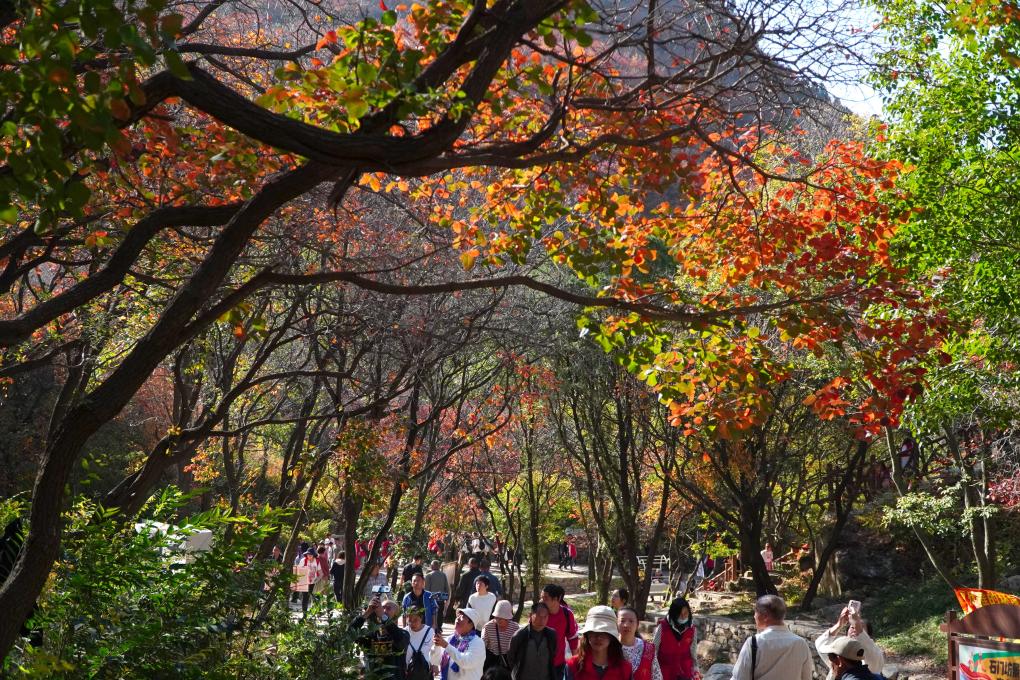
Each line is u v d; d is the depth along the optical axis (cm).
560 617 999
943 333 877
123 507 1045
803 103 756
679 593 3619
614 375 2488
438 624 2073
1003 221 1156
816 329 847
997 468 1906
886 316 939
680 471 2797
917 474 2589
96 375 1770
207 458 2142
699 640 2586
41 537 473
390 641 1093
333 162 501
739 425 874
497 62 585
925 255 1188
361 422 1722
